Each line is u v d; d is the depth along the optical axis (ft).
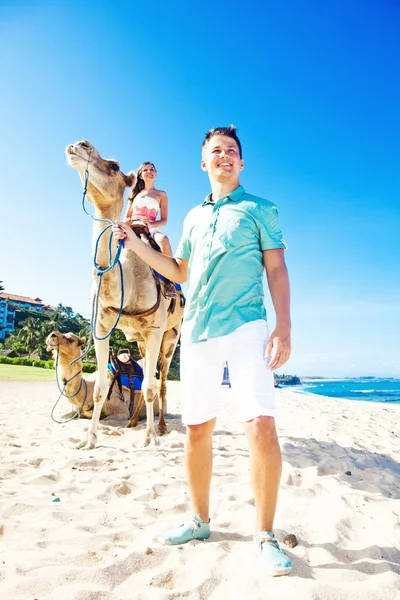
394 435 29.43
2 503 11.30
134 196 24.49
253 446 7.94
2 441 20.47
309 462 17.34
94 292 18.38
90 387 25.52
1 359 215.10
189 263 9.68
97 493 12.49
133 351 143.13
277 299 8.63
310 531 10.06
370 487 14.71
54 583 7.39
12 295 468.34
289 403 51.57
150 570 8.05
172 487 13.41
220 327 8.64
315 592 7.07
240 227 8.92
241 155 10.16
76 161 15.79
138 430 23.66
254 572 7.75
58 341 23.68
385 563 8.55
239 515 10.79
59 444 19.88
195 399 8.89
